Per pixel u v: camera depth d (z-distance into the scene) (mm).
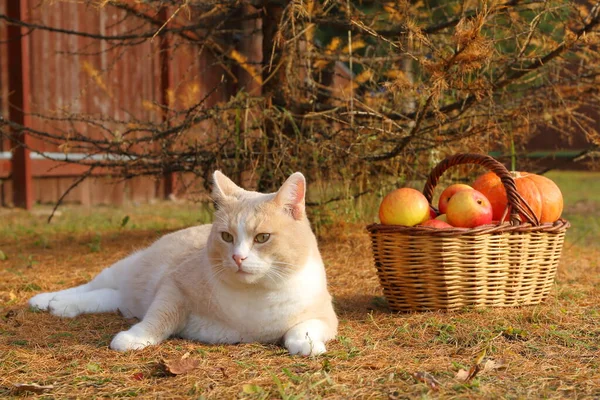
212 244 1766
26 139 3482
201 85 3740
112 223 3121
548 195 2045
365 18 2510
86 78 3773
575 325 1887
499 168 1966
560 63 2467
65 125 3680
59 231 2902
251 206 1749
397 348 1780
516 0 2275
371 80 2496
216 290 1776
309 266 1785
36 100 3549
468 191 1966
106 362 1711
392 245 1961
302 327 1772
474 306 1950
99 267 2375
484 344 1784
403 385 1621
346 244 2572
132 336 1770
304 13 2207
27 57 3430
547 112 2525
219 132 2482
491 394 1592
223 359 1721
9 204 3592
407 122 2449
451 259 1929
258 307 1769
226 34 2975
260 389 1592
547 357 1739
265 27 2547
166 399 1588
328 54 2555
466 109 2340
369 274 2303
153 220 3250
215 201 1792
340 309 2029
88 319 1939
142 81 4086
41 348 1777
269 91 2523
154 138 2451
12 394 1608
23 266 2381
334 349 1768
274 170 2438
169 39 2785
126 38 2498
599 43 2211
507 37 2271
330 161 2475
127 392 1607
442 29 2439
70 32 2480
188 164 2574
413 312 1968
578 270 2367
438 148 2508
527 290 1986
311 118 2512
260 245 1732
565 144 4695
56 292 2037
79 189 3914
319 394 1594
